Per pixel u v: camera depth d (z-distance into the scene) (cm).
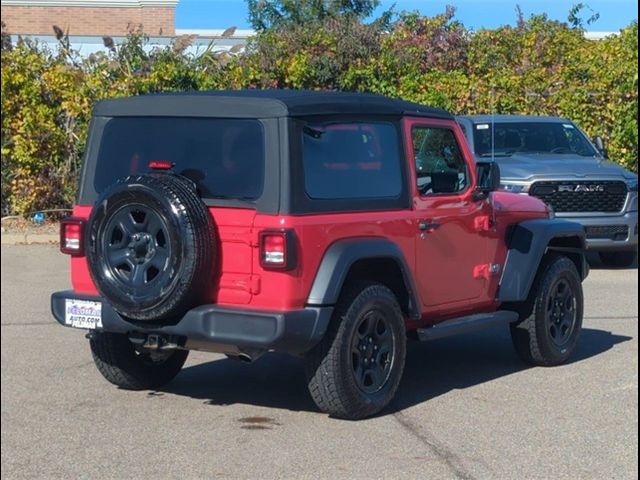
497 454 657
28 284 1294
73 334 1016
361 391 710
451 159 815
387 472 621
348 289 702
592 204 1383
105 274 679
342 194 702
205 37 2673
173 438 688
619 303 1205
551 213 936
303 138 680
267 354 952
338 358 690
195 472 620
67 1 3416
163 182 666
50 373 863
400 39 1911
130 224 673
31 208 1697
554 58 1920
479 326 822
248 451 661
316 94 719
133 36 1753
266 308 663
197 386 830
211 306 671
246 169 675
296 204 664
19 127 1662
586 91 1794
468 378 859
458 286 812
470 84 1802
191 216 656
